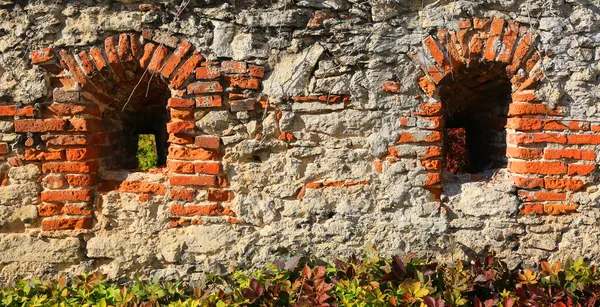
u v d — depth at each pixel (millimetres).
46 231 3865
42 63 3773
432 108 3820
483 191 3881
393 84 3797
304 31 3768
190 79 3799
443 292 3379
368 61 3789
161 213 3893
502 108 4230
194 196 3867
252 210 3877
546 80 3766
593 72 3750
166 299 3545
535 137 3801
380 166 3859
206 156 3842
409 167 3850
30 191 3855
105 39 3771
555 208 3832
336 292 3465
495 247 3877
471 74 3986
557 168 3809
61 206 3875
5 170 3844
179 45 3764
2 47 3787
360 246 3895
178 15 3750
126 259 3900
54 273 3904
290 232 3896
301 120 3840
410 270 3527
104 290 3625
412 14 3787
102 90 3934
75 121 3816
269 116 3820
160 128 4965
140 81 3838
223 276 3707
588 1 3746
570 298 3396
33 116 3811
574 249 3854
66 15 3779
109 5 3771
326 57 3807
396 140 3832
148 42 3775
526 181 3824
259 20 3770
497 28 3732
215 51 3770
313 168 3867
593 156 3797
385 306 3264
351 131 3836
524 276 3561
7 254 3871
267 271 3742
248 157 3871
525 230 3871
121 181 3951
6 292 3504
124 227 3906
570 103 3787
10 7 3783
